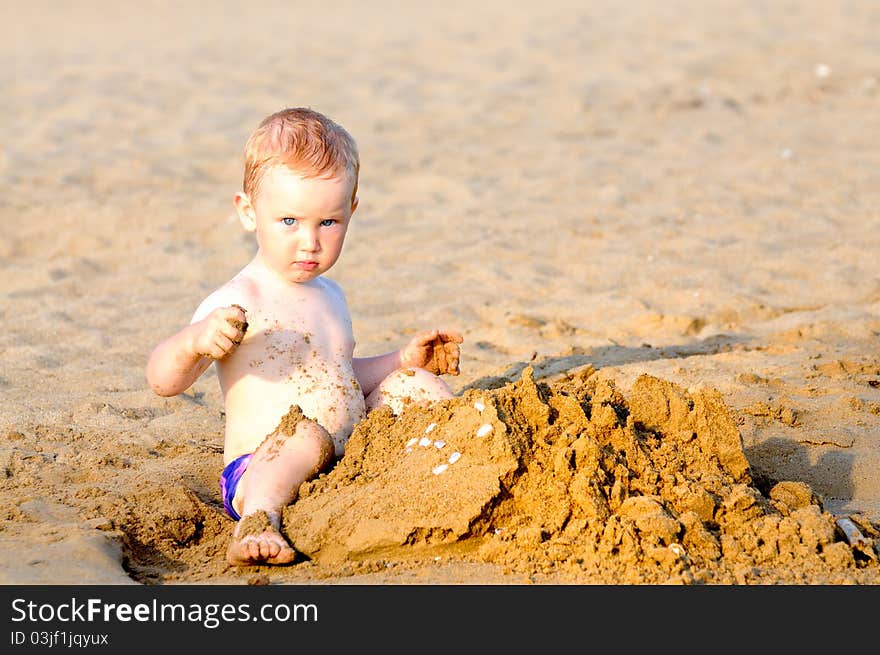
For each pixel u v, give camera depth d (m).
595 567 6.72
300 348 8.14
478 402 7.46
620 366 10.96
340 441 8.14
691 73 28.42
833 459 8.77
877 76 28.02
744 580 6.60
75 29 40.19
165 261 16.66
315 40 34.69
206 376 11.55
